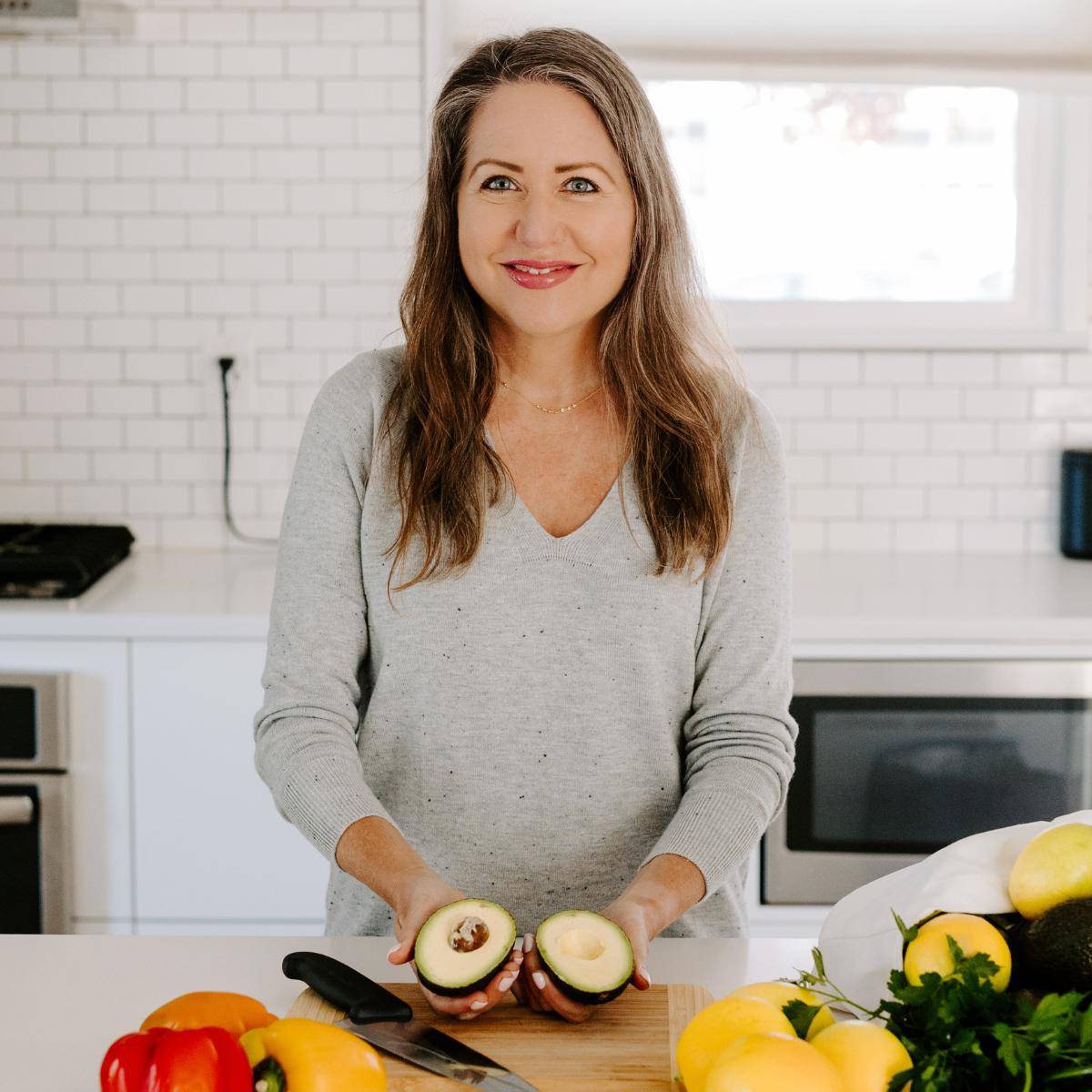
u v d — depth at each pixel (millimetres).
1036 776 2287
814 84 2695
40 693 2260
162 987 1131
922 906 996
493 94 1318
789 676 1442
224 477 2824
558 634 1381
